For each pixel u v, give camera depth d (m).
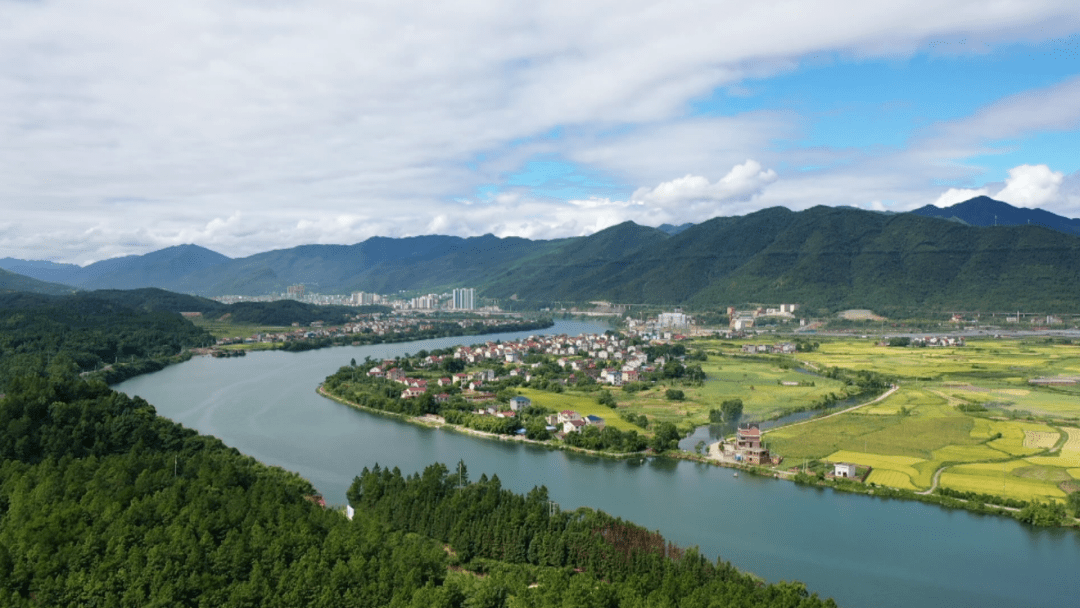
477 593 182.25
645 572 197.25
